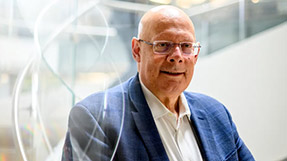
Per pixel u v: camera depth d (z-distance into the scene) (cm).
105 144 95
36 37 92
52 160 85
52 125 89
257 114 357
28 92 91
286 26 353
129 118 125
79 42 106
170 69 129
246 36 364
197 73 371
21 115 88
